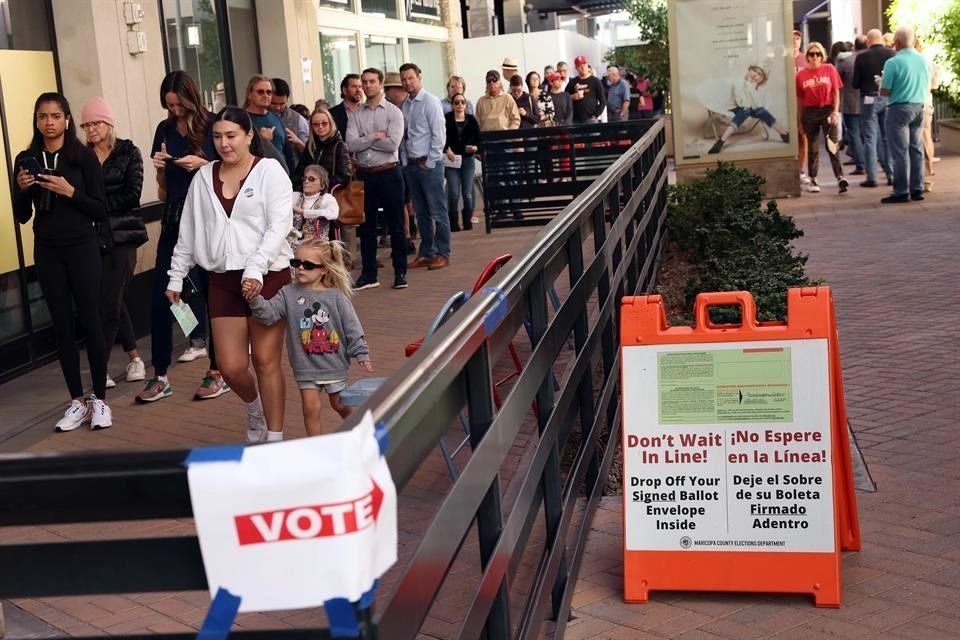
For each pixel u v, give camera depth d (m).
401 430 2.00
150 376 8.37
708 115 15.95
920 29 20.92
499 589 2.97
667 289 8.58
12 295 8.81
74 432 6.99
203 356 8.87
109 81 9.91
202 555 1.66
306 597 1.59
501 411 3.07
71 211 6.93
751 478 4.25
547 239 3.93
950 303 8.72
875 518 4.82
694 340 4.31
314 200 9.19
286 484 1.58
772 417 4.25
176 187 7.45
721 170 11.31
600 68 31.69
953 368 6.93
